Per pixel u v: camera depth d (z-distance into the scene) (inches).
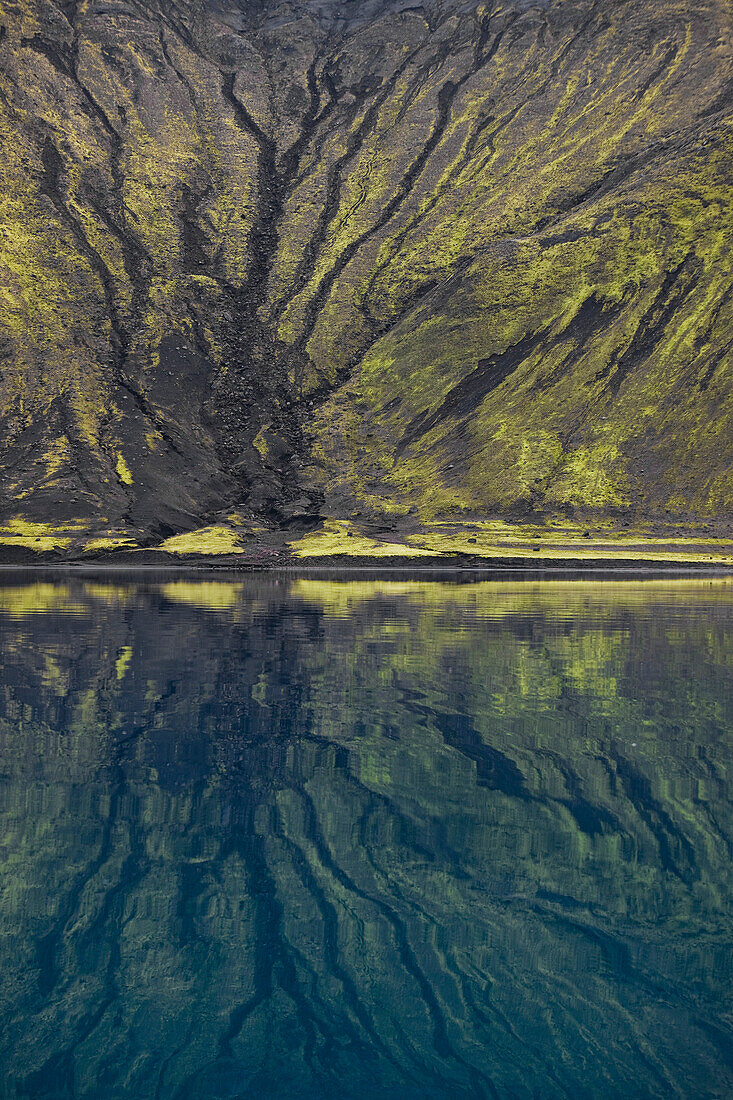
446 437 5137.8
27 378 5241.1
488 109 7559.1
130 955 311.4
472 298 5748.0
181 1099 241.6
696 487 4606.3
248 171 7480.3
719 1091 250.1
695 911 345.4
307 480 5027.1
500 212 6584.6
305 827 426.0
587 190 6486.2
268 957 309.9
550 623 1316.4
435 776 502.3
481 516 4633.4
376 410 5447.8
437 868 378.6
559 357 5285.4
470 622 1327.5
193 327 5949.8
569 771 514.9
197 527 4613.7
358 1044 263.9
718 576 3043.8
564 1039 267.1
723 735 597.6
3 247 5935.0
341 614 1450.5
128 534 4338.1
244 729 611.8
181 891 356.8
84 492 4623.5
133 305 5959.6
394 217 6850.4
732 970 307.6
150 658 940.0
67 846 400.2
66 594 1929.1
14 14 7657.5
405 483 4931.1
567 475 4753.9
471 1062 258.7
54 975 301.9
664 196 5821.9
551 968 305.6
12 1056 263.3
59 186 6594.5
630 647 1042.1
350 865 382.3
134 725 624.1
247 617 1396.4
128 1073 253.6
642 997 289.3
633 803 459.5
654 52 7283.5
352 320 6117.1
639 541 4286.4
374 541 4306.1
